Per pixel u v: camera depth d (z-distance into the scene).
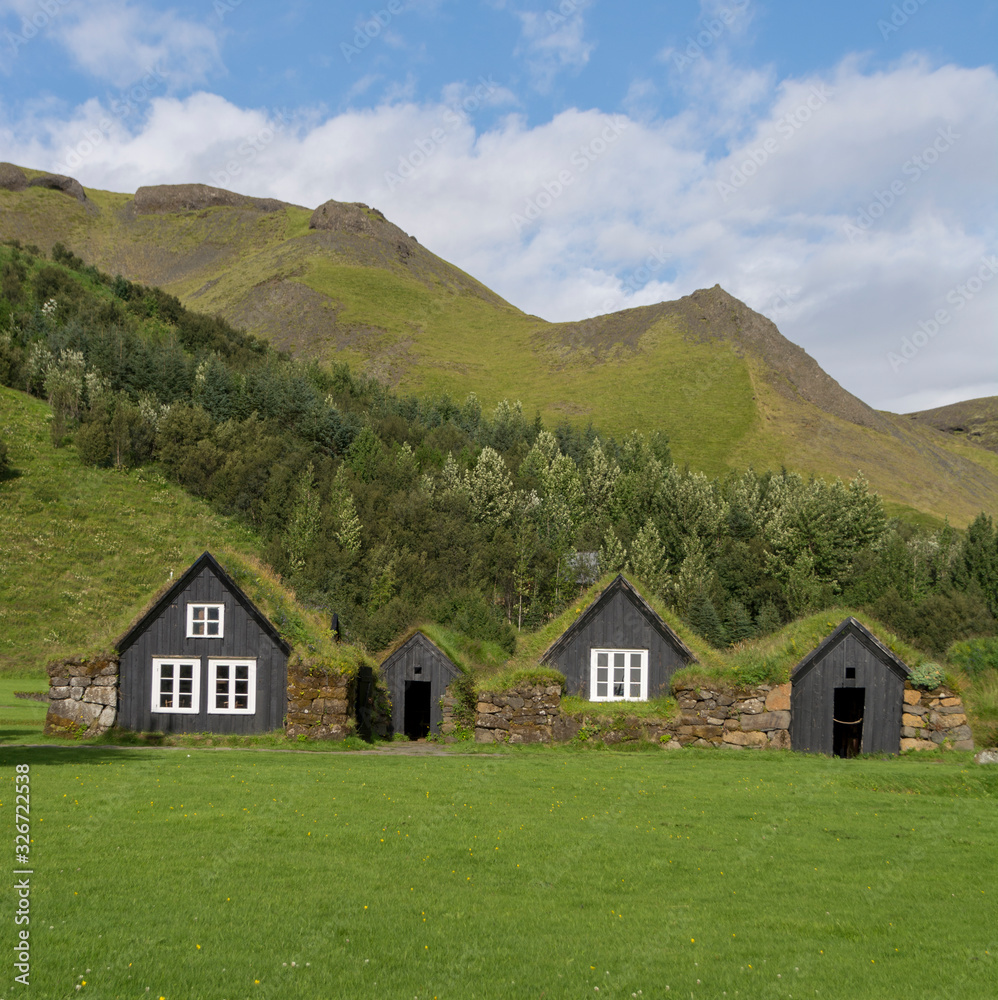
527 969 8.94
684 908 11.12
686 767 24.23
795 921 10.63
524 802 17.86
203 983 8.30
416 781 20.25
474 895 11.46
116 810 15.66
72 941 9.21
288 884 11.59
